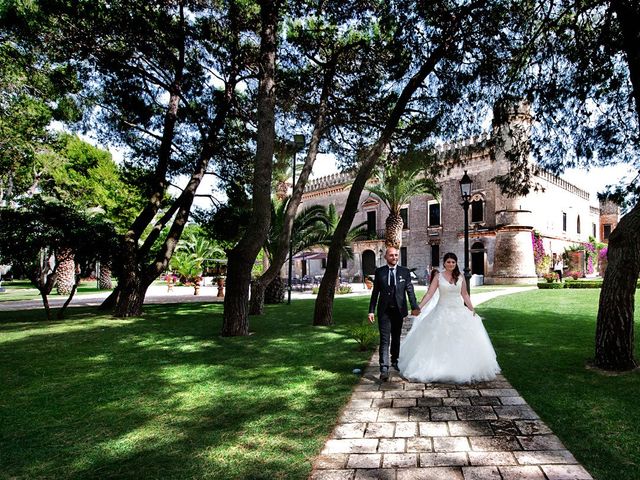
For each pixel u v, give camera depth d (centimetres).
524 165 872
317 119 1092
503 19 788
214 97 1384
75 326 970
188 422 351
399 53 898
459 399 407
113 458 284
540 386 436
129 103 1279
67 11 1015
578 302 1331
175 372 528
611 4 567
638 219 486
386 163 1352
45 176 2659
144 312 1268
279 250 1034
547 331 783
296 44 1156
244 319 819
